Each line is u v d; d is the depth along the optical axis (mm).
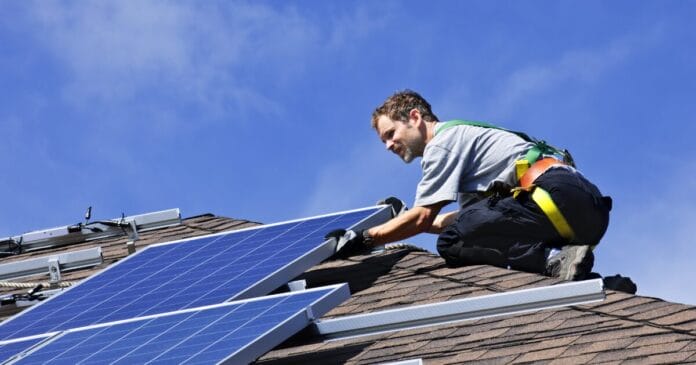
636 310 8359
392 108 10258
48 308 9945
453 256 10117
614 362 7426
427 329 8789
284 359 8680
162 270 10258
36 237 14312
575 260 9320
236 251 10305
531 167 9688
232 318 8219
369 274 10617
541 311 8680
